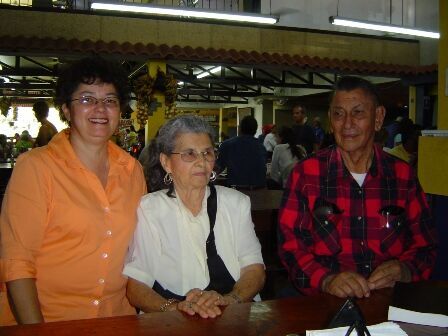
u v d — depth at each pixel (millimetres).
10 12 7820
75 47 7793
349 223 2311
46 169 1902
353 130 2264
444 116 3516
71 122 2014
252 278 2090
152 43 8500
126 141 9586
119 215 2014
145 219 2084
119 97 2037
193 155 2078
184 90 13578
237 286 2039
